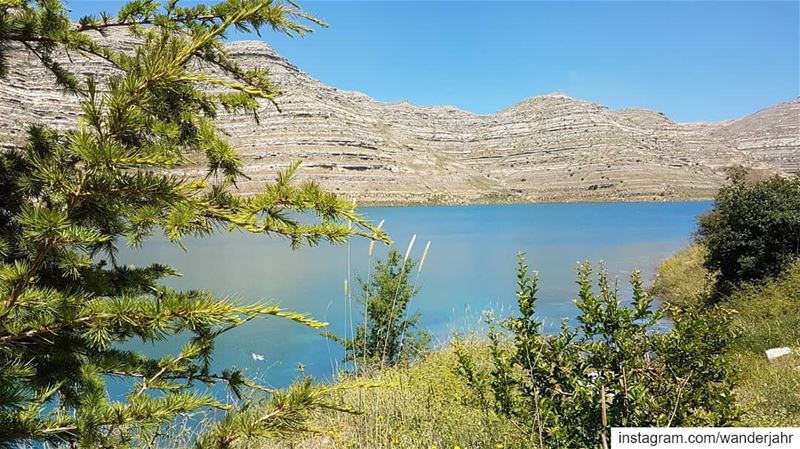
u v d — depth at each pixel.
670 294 21.11
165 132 1.80
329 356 13.09
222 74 2.36
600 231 66.75
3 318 1.61
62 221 1.51
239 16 1.75
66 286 2.15
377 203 151.12
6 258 2.01
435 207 150.62
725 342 3.04
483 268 34.56
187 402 1.93
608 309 3.23
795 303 11.84
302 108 178.88
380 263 9.20
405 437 4.24
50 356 2.10
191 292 2.10
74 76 2.31
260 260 34.81
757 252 15.42
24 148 1.87
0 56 2.33
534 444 3.09
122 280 2.45
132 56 2.29
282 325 16.66
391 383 2.19
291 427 1.94
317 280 27.11
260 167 125.88
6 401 1.67
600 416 2.91
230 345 13.92
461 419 4.49
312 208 1.88
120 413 1.82
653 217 98.62
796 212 14.80
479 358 6.22
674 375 3.00
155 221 1.96
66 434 1.82
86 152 1.40
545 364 3.26
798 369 7.09
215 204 1.93
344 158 168.38
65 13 2.26
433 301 23.28
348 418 4.59
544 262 37.12
